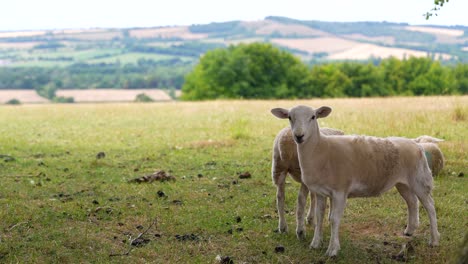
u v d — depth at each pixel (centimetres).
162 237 804
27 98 9512
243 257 728
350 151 723
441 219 867
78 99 9306
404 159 739
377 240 787
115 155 1555
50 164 1405
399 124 1872
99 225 852
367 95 7500
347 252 738
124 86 11031
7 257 707
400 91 7819
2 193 1051
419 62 8088
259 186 1122
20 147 1727
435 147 1146
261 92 7150
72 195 1050
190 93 7356
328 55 16288
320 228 757
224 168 1321
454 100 2923
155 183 1153
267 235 811
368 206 945
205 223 862
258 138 1798
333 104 3200
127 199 1015
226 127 2138
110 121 2608
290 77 7388
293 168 790
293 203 984
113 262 705
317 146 717
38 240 770
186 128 2188
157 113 3020
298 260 714
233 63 7150
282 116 752
